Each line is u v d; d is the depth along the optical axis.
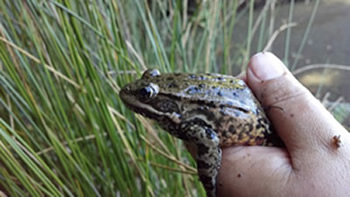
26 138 0.22
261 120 0.17
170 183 0.27
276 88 0.17
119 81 0.22
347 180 0.15
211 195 0.17
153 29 0.24
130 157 0.25
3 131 0.17
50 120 0.22
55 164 0.24
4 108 0.22
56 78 0.21
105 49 0.22
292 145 0.16
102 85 0.23
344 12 0.63
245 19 0.60
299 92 0.17
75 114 0.24
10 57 0.21
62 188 0.22
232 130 0.17
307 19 0.61
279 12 0.63
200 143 0.16
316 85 0.48
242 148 0.17
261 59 0.18
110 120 0.21
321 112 0.17
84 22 0.19
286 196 0.15
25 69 0.22
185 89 0.17
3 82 0.20
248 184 0.16
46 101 0.21
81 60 0.21
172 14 0.32
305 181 0.15
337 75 0.50
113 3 0.21
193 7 0.51
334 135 0.16
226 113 0.17
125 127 0.23
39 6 0.19
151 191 0.23
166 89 0.17
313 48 0.55
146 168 0.22
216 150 0.16
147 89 0.17
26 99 0.19
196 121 0.17
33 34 0.19
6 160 0.18
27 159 0.18
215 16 0.29
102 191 0.24
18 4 0.21
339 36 0.57
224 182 0.17
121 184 0.23
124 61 0.23
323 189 0.15
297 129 0.16
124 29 0.25
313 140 0.16
